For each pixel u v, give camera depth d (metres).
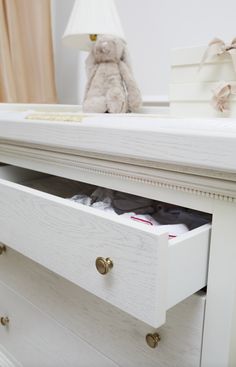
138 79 1.25
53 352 0.79
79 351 0.71
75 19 1.03
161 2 1.13
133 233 0.42
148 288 0.42
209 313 0.50
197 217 0.65
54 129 0.61
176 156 0.45
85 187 0.93
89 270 0.50
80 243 0.51
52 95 1.46
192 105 0.83
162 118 0.59
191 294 0.48
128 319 0.60
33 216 0.59
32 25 1.40
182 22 1.09
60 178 0.96
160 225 0.59
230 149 0.39
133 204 0.70
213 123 0.47
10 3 1.33
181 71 0.84
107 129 0.52
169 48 1.14
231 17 0.98
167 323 0.54
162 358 0.56
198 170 0.46
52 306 0.76
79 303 0.69
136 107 0.99
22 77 1.40
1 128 0.74
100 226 0.47
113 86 0.94
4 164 0.96
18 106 1.02
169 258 0.44
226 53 0.75
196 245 0.47
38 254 0.60
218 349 0.50
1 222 0.68
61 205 0.53
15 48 1.36
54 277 0.73
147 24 1.18
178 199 0.51
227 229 0.46
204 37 1.05
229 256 0.46
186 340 0.53
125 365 0.62
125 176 0.57
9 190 0.64
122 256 0.44
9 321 0.92
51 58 1.44
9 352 0.96
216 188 0.45
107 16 1.00
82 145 0.57
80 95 1.52
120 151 0.51
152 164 0.51
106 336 0.64
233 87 0.74
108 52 0.93
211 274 0.49
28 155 0.75
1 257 0.88
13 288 0.87
